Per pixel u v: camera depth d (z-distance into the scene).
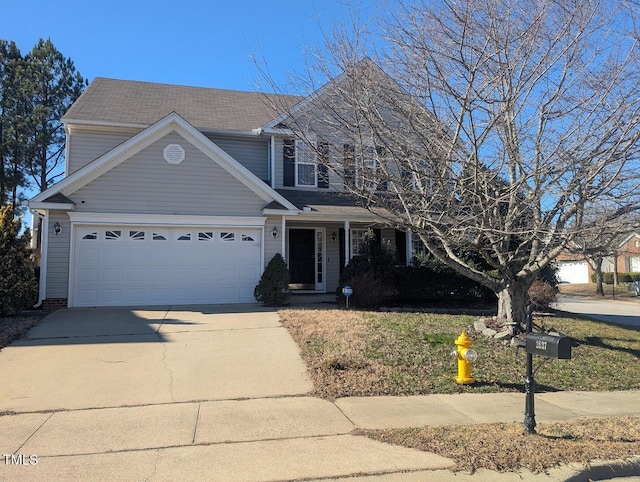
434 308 13.64
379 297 13.16
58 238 12.66
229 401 6.41
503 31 7.59
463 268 10.09
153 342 9.15
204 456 4.67
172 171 13.52
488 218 8.16
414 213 9.01
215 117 17.08
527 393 5.37
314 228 17.31
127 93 17.84
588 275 45.22
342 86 8.75
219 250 13.87
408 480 4.20
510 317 10.08
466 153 8.12
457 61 7.45
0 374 7.31
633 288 34.69
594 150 7.48
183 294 13.54
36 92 27.27
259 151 16.83
